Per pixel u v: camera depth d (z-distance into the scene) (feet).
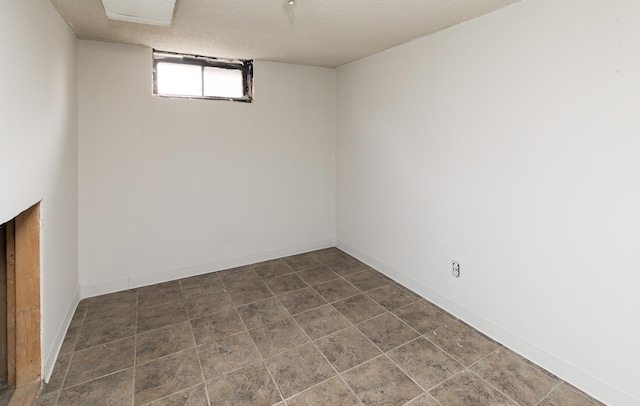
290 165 12.32
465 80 7.66
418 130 9.14
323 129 12.82
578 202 5.81
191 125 10.36
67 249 7.85
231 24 7.68
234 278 10.74
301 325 8.04
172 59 10.04
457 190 8.12
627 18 5.02
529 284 6.70
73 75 8.21
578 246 5.87
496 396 5.78
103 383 6.07
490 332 7.57
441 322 8.16
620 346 5.42
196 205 10.75
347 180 12.57
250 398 5.75
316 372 6.40
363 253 12.04
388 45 9.48
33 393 5.68
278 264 11.93
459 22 7.60
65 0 6.30
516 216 6.83
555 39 5.92
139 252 10.03
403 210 9.96
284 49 9.82
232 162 11.18
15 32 4.63
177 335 7.60
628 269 5.26
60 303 7.23
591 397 5.77
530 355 6.76
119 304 9.02
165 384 6.07
